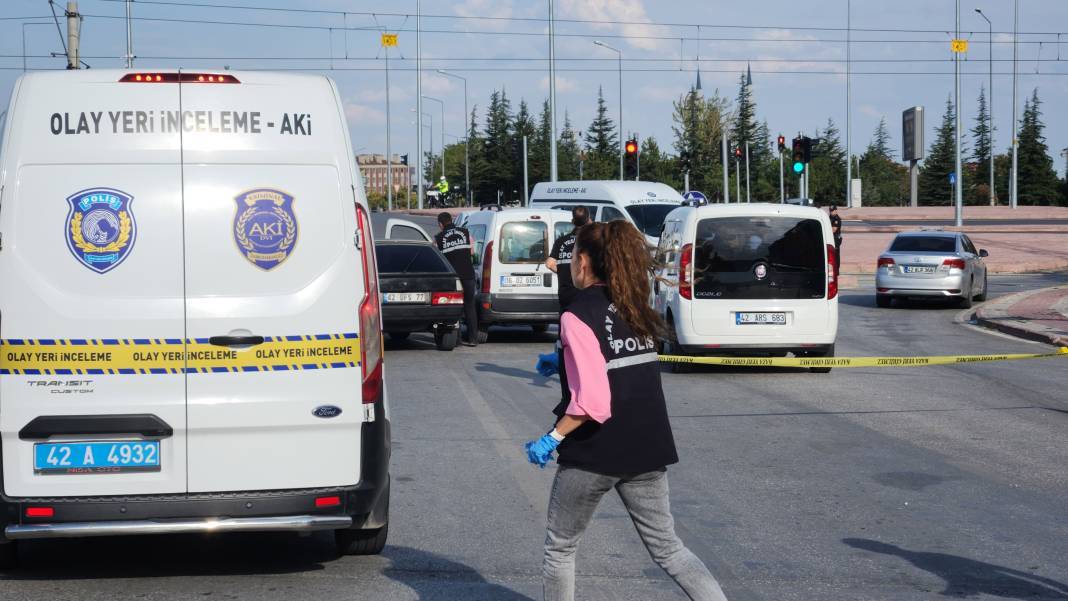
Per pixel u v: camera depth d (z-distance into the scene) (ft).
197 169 17.33
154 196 17.17
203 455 17.21
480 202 360.48
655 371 14.25
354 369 17.67
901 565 19.26
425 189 384.06
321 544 20.79
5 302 16.78
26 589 17.97
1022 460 28.07
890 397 38.45
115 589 18.01
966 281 77.05
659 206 89.66
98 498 16.99
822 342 43.70
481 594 17.80
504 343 57.16
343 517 17.58
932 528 21.71
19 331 16.78
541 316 55.21
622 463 13.89
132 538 21.36
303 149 17.71
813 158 328.08
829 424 33.14
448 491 24.86
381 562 19.57
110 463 17.02
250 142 17.52
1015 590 17.97
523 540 20.98
